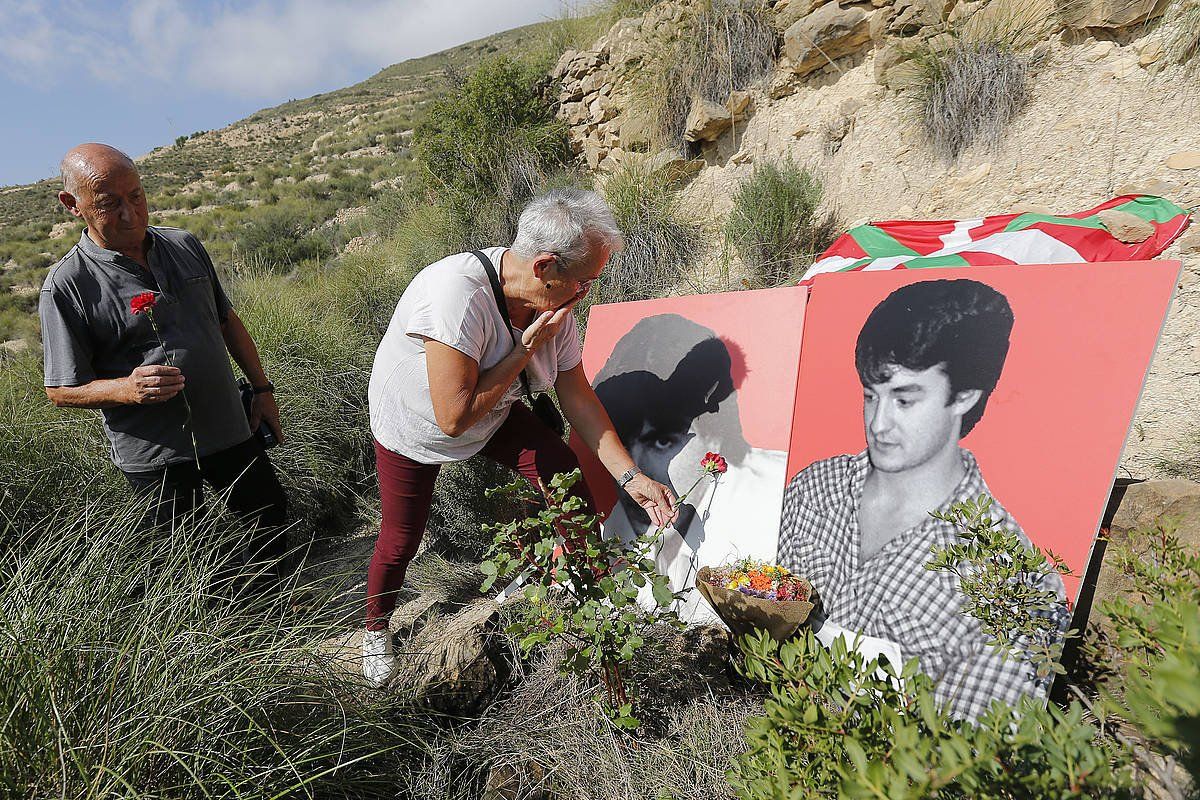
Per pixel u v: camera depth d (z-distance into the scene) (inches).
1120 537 71.2
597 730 76.0
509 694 83.7
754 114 212.8
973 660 67.4
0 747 54.1
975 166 154.6
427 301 72.9
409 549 89.0
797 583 80.2
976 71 156.6
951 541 73.5
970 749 37.3
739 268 185.9
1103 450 66.6
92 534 95.8
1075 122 142.0
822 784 43.1
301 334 181.8
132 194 83.1
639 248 206.7
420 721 78.0
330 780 65.2
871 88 186.1
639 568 71.6
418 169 333.7
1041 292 74.7
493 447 91.8
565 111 280.1
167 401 89.6
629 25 253.0
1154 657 46.1
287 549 139.6
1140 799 36.3
